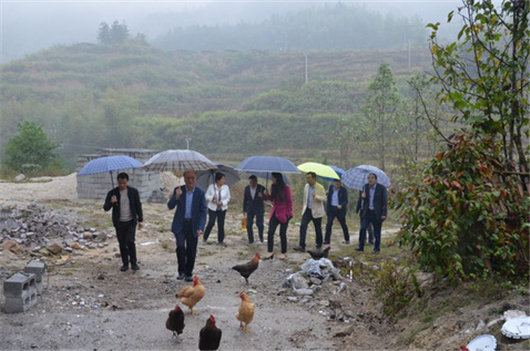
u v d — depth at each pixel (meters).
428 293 7.30
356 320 7.75
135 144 93.81
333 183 14.15
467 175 6.97
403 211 7.33
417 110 22.30
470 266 7.00
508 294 6.11
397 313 7.51
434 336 5.87
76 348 6.33
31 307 7.52
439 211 6.93
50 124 102.69
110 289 9.01
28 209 16.02
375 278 9.77
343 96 96.00
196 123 93.56
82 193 20.81
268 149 79.62
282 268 10.95
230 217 20.00
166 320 7.33
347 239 14.50
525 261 6.80
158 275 10.22
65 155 90.75
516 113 7.28
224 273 10.55
